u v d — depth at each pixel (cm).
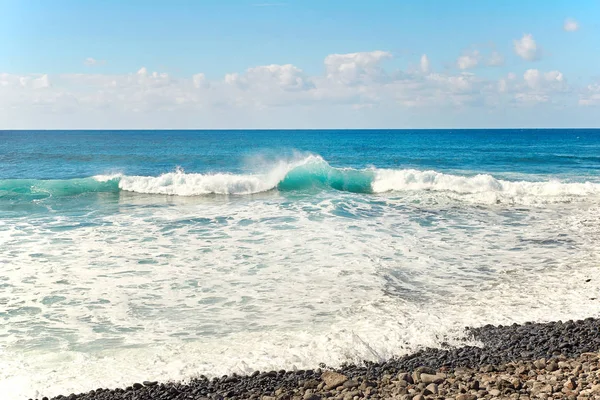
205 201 2081
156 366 718
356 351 754
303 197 2148
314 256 1264
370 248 1338
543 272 1154
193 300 980
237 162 4084
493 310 922
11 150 5703
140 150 5741
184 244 1374
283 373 697
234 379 679
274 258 1248
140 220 1678
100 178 2414
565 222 1712
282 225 1593
